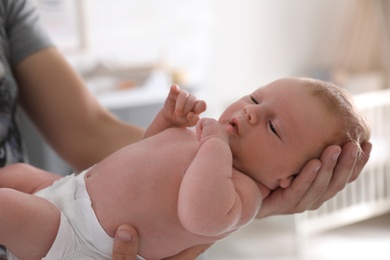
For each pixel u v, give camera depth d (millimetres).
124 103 2695
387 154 3418
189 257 1003
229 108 1041
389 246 3289
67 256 963
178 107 1042
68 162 1357
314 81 1027
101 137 1330
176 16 3492
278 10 3789
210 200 854
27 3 1324
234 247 3371
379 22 3918
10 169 1124
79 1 3244
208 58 3631
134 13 3395
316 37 3951
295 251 3275
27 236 934
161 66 3250
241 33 3697
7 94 1196
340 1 3988
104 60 3363
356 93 3758
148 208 951
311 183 981
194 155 974
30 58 1302
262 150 976
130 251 934
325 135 970
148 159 989
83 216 968
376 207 3459
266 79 3826
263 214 1053
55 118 1322
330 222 3326
